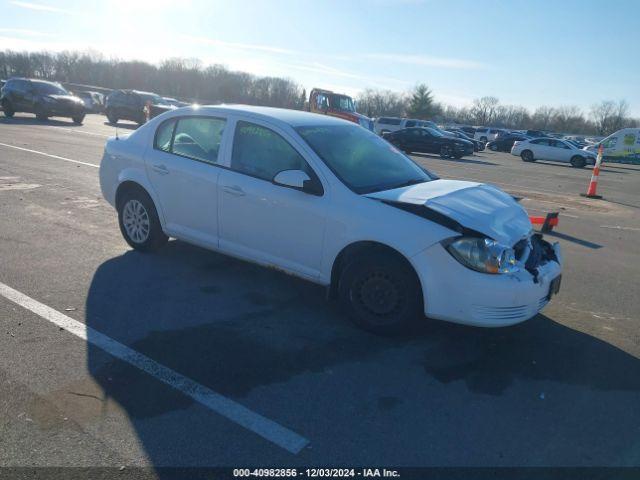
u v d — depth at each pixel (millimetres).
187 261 5949
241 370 3775
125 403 3305
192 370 3730
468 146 26875
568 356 4312
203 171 5305
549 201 13289
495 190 5172
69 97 25141
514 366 4090
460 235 4031
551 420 3422
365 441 3098
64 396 3338
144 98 29422
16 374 3547
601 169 27859
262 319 4617
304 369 3842
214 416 3232
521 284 4047
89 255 5973
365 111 86562
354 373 3830
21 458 2791
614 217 11391
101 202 8547
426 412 3418
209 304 4855
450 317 4082
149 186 5797
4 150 13445
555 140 29312
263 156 5000
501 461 3000
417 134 27641
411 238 4121
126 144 6074
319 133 5027
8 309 4504
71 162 12289
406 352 4188
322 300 5109
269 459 2902
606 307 5504
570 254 7664
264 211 4883
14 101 24875
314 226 4590
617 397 3740
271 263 4961
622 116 92062
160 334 4227
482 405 3539
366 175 4805
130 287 5133
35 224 7090
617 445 3201
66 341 4020
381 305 4348
